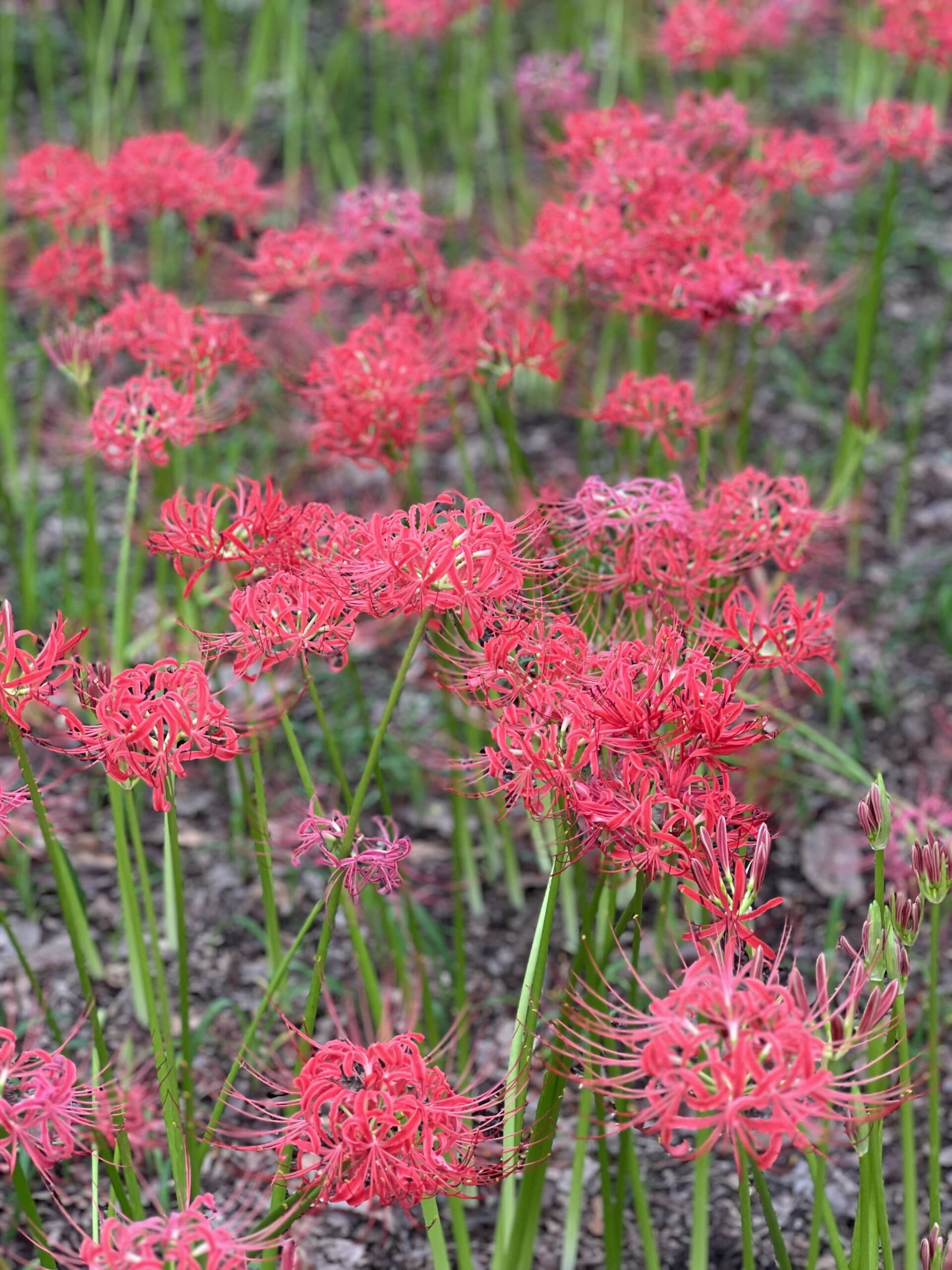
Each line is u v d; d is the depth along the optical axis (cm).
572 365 514
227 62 721
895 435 534
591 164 347
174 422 254
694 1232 261
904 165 684
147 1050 313
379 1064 165
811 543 365
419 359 279
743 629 203
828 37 793
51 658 179
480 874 378
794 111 711
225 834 381
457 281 320
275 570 204
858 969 161
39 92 736
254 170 362
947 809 335
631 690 175
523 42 775
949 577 461
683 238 305
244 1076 308
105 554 468
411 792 402
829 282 585
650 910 356
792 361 540
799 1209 293
